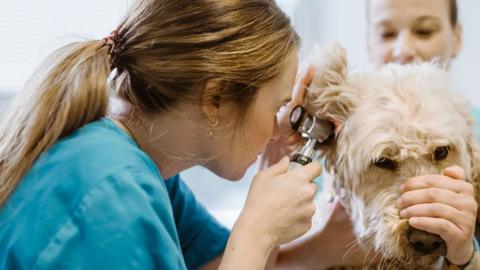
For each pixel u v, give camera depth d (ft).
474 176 4.85
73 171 3.06
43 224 2.93
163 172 3.92
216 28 3.42
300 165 3.86
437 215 3.83
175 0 3.45
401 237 4.11
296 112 4.66
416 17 6.52
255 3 3.62
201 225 4.93
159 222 3.04
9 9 8.75
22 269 2.86
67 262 2.83
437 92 4.75
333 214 5.05
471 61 8.65
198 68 3.37
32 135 3.33
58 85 3.39
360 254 4.82
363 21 9.09
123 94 3.64
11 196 3.18
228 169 3.83
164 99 3.45
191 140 3.65
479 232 4.89
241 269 3.14
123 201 2.96
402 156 4.41
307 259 5.09
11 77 8.81
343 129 4.78
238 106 3.52
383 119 4.50
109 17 9.16
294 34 3.81
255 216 3.33
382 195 4.49
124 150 3.23
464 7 8.64
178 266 3.05
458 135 4.50
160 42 3.41
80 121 3.40
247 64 3.45
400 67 5.23
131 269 2.86
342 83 4.83
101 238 2.85
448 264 4.26
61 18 8.98
